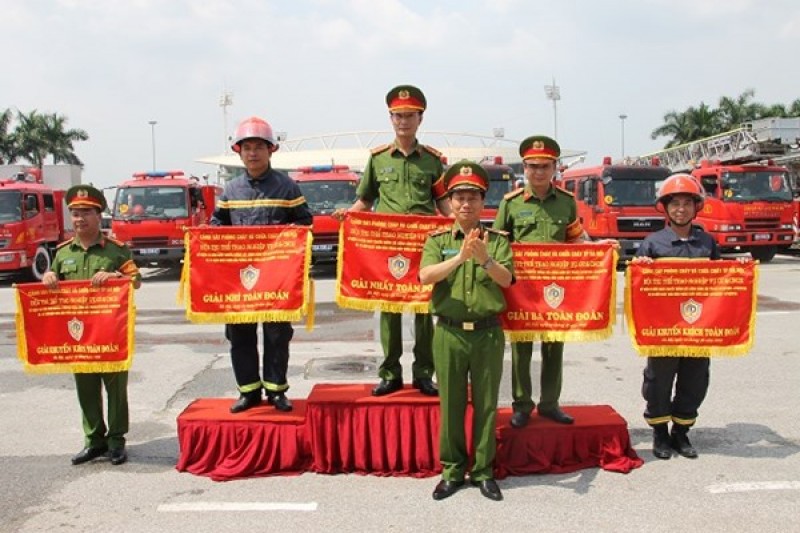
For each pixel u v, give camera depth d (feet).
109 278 16.01
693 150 80.07
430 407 15.56
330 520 13.34
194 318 15.80
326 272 61.72
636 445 17.31
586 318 15.61
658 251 16.14
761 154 66.85
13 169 67.31
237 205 16.57
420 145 16.87
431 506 13.89
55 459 16.96
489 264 13.50
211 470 15.80
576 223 16.81
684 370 16.11
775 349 27.76
